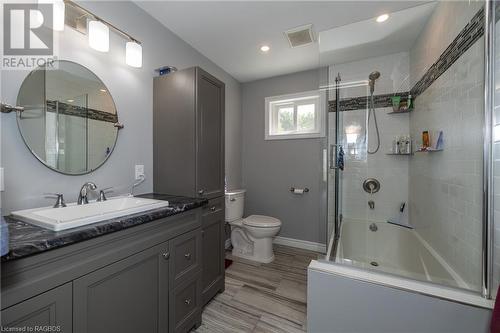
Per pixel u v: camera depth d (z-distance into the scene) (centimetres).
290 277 214
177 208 129
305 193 287
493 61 101
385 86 226
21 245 70
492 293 100
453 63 137
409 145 217
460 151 129
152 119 182
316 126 285
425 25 179
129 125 164
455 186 135
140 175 172
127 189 163
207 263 174
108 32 138
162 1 163
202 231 169
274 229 244
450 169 142
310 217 284
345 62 231
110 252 95
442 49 152
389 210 229
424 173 186
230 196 267
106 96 149
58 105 125
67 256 81
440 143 154
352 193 242
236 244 270
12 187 107
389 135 229
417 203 201
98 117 144
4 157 105
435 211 164
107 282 94
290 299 179
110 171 152
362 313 117
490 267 101
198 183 165
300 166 290
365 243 225
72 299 82
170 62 198
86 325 86
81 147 135
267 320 156
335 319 123
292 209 295
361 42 204
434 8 162
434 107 165
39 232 83
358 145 240
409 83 215
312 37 210
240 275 218
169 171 175
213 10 172
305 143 287
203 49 231
